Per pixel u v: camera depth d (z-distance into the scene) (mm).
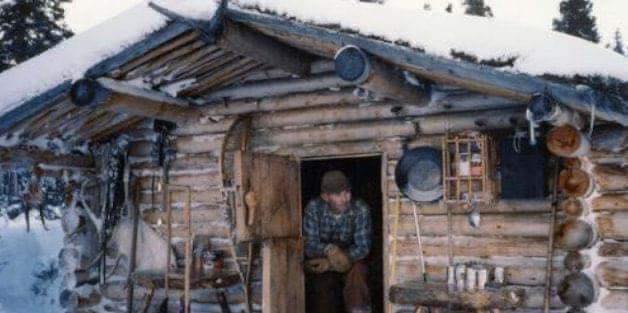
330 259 7520
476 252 6805
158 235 8422
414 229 7105
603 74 4918
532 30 5473
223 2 5719
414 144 7125
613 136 5949
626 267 5984
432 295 6195
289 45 6961
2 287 14805
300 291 7586
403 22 5637
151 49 6410
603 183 6102
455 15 5789
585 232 6066
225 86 8008
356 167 10492
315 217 7797
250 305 7668
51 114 7305
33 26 18406
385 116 7258
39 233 18625
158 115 7520
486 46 5340
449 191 6480
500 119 6656
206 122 8164
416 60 5566
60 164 8188
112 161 8641
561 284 6152
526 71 5164
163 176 8391
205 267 7961
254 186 6855
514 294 5949
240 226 6637
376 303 9688
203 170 8203
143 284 7805
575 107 5324
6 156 7484
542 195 6316
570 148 5750
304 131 7664
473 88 6445
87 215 8688
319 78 7520
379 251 9953
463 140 6379
